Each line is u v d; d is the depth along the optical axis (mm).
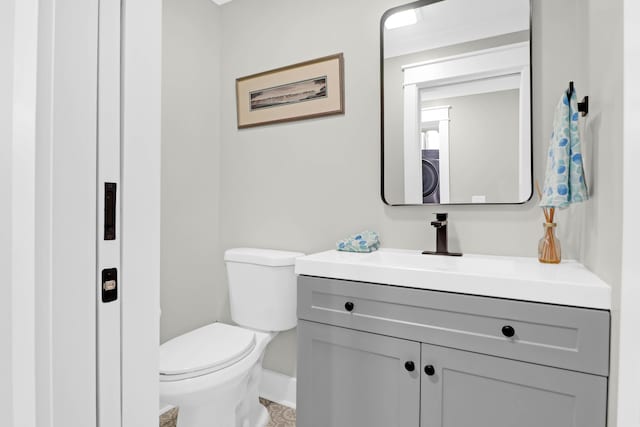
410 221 1629
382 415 1204
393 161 1645
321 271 1330
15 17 483
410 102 1612
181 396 1264
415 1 1605
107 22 533
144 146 582
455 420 1079
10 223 488
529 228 1409
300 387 1366
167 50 1867
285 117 1938
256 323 1765
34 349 475
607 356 870
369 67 1724
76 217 501
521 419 988
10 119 486
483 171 1478
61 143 484
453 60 1534
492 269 1210
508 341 998
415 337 1136
